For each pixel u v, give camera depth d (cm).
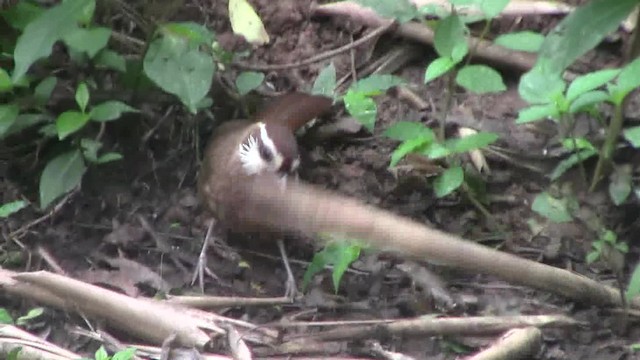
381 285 812
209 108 953
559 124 897
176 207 895
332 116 949
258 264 851
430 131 830
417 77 992
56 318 778
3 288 782
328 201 554
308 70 1002
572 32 661
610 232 810
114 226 870
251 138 836
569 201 842
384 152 925
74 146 877
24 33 771
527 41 827
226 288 824
